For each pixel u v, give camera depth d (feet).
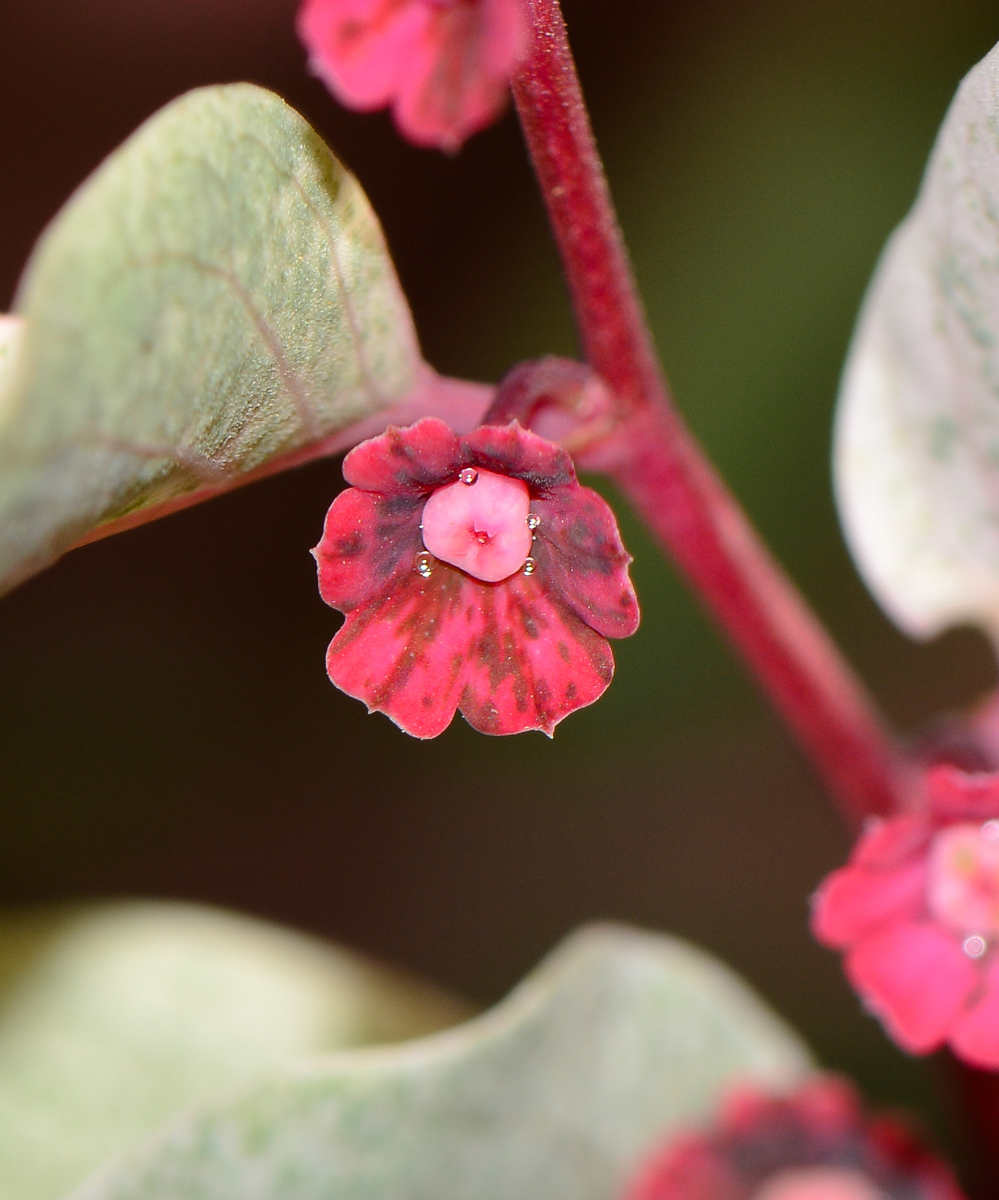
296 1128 0.33
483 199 0.63
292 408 0.29
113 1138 0.37
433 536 0.29
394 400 0.30
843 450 0.33
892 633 0.61
